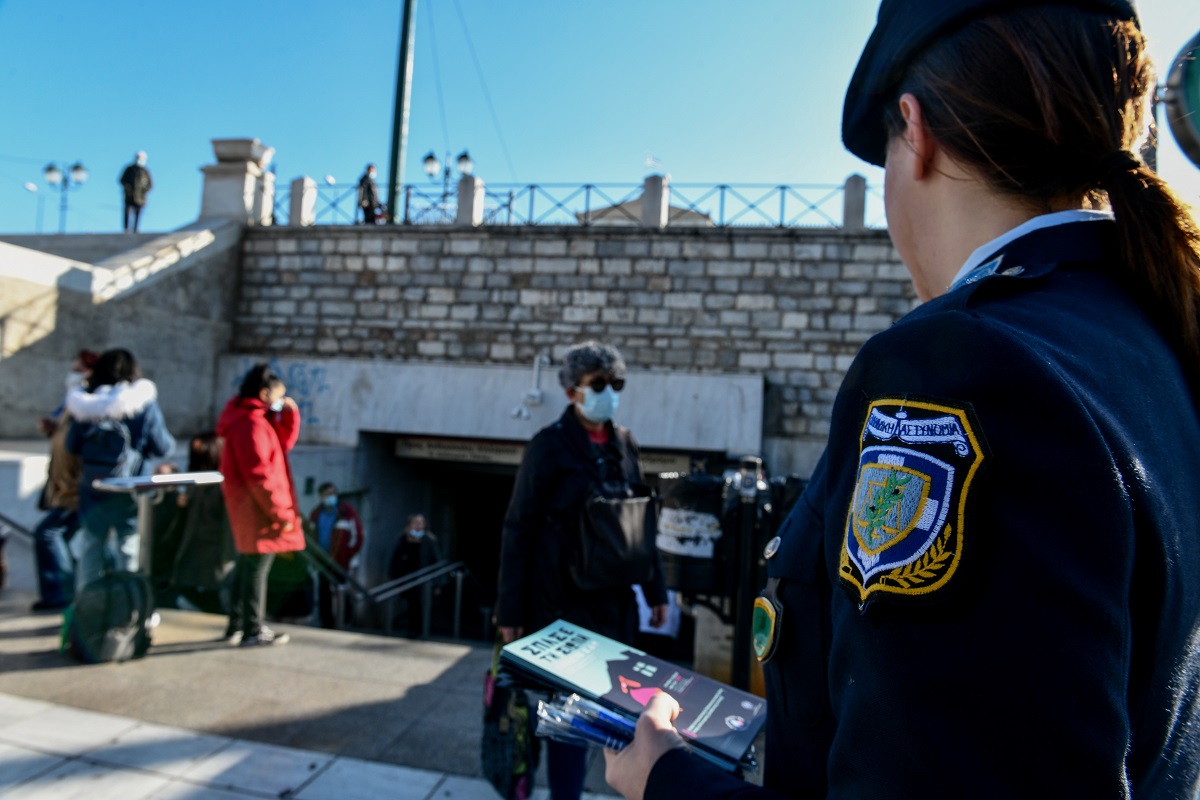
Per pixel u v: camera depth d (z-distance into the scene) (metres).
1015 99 0.66
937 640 0.48
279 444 4.53
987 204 0.71
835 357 11.23
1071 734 0.42
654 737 0.83
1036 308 0.60
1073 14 0.68
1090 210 0.71
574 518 2.53
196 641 4.54
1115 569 0.46
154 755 3.04
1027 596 0.46
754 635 0.89
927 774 0.45
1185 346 0.63
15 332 9.15
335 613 7.38
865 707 0.51
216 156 13.36
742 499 3.38
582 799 2.83
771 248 11.44
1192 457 0.57
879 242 11.18
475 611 12.21
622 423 11.23
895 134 0.81
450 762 3.10
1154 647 0.51
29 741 3.09
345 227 12.62
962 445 0.50
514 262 12.11
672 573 3.41
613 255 11.84
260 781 2.88
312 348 12.70
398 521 13.27
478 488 16.97
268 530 4.41
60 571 5.03
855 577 0.56
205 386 12.38
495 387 11.75
